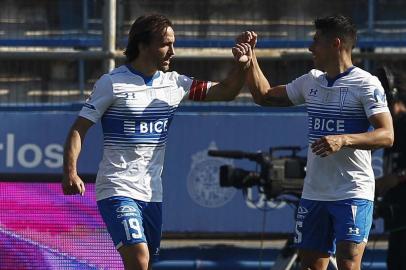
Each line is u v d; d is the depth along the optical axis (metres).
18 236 21.64
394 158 24.34
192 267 27.84
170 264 27.81
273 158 24.03
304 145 28.16
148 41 18.48
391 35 29.81
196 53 29.19
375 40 29.41
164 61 18.66
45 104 28.80
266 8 29.69
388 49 29.38
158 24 18.50
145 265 18.09
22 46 29.38
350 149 18.83
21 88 29.14
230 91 19.27
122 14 28.86
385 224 24.50
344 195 18.92
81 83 29.30
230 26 29.69
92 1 29.55
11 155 28.00
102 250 21.61
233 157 24.22
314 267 19.62
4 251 21.64
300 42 29.28
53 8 29.55
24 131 28.02
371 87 18.69
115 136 18.55
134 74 18.62
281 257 24.70
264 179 23.84
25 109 28.75
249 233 28.53
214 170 28.09
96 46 29.52
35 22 29.52
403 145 24.08
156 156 18.80
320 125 19.09
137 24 18.59
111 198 18.48
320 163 19.06
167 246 28.55
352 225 18.83
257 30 29.64
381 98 18.62
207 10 29.58
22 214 21.67
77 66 29.28
